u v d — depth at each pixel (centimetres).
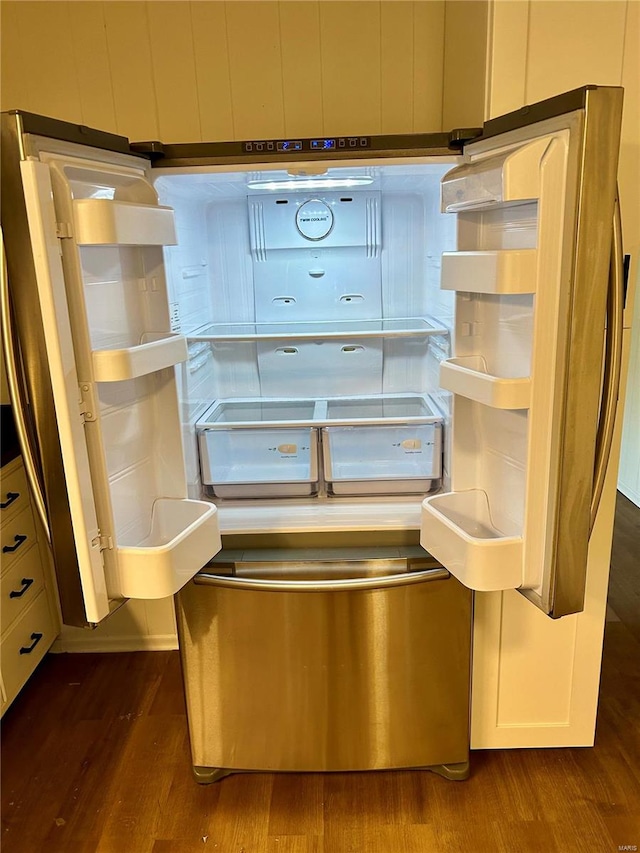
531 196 101
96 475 112
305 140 136
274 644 154
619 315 111
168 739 185
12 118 93
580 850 147
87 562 110
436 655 155
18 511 191
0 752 181
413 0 177
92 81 184
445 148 136
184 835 154
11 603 185
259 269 202
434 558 148
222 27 180
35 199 93
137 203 123
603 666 211
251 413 204
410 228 199
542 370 108
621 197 137
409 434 176
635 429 347
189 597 152
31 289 97
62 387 101
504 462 139
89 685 209
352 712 159
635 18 128
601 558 159
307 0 177
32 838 154
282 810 160
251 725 162
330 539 155
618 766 170
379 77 183
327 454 172
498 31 129
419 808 159
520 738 174
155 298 139
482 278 111
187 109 186
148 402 146
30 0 179
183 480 151
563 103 96
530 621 163
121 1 179
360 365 204
